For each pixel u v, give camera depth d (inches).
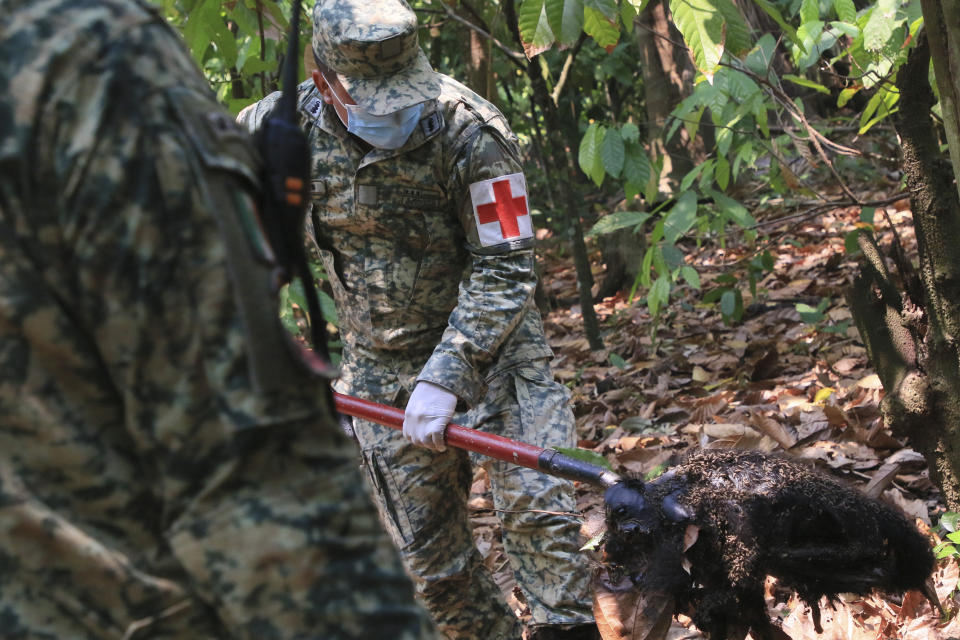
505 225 99.0
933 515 127.3
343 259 107.1
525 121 319.9
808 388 172.7
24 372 41.3
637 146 149.3
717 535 76.1
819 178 281.9
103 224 40.1
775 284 232.5
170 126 40.9
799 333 199.3
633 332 231.1
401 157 100.3
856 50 124.0
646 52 270.7
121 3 42.3
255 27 147.7
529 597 103.8
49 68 40.6
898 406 113.6
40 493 41.9
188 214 40.6
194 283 40.5
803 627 102.6
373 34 94.9
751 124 152.9
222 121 42.4
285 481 41.4
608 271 277.4
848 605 105.4
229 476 40.6
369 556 42.5
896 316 114.5
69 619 42.4
